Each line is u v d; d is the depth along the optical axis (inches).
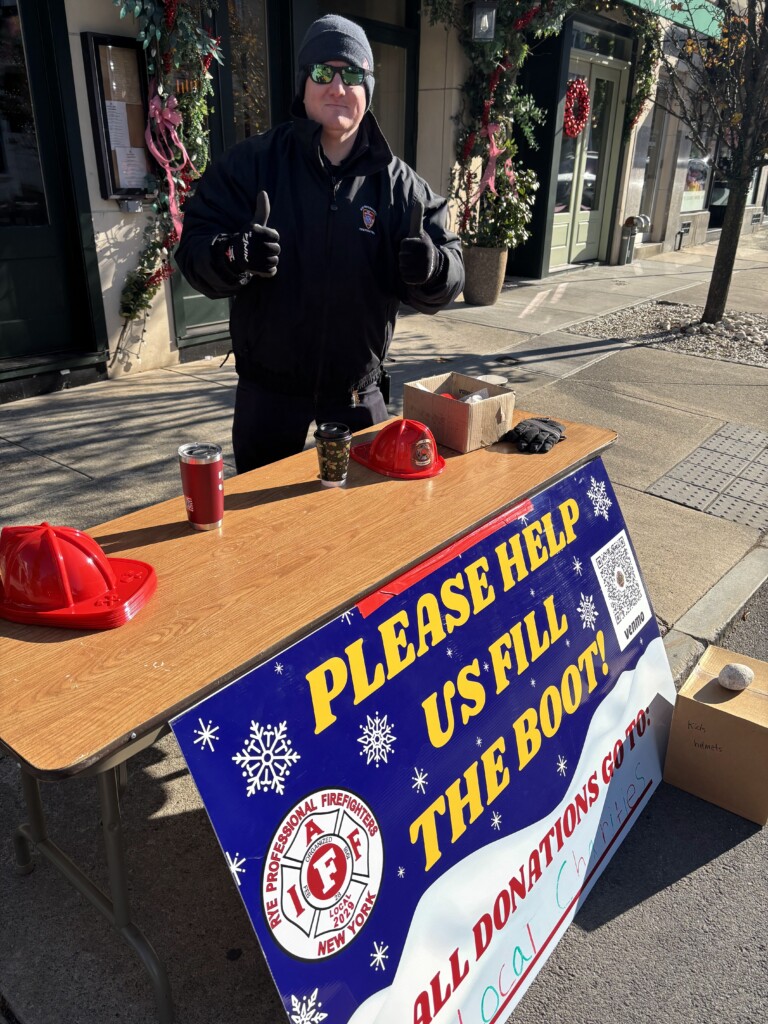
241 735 53.9
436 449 89.2
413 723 66.9
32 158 191.5
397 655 67.0
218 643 55.4
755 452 194.5
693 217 554.9
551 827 78.8
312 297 91.4
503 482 84.2
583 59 393.1
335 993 56.4
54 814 86.2
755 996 72.5
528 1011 70.4
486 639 76.2
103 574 59.0
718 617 126.0
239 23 235.6
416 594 70.2
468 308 334.3
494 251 327.0
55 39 181.5
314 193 88.3
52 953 71.6
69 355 207.5
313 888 56.6
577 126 385.1
